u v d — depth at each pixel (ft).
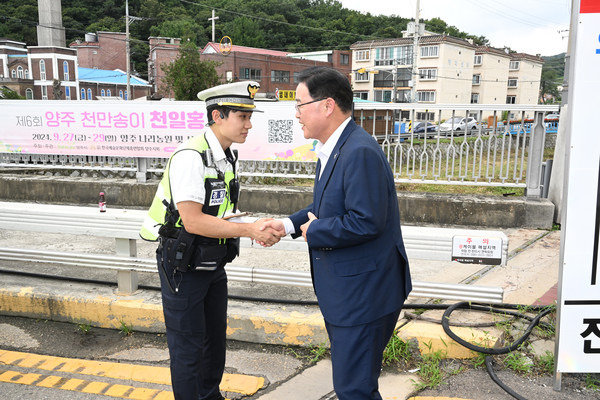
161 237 8.00
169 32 254.06
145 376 10.16
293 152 22.61
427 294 11.13
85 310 12.37
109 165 25.63
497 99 252.01
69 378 10.10
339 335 6.88
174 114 23.72
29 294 12.78
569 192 8.45
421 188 24.53
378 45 221.05
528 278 14.15
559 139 20.20
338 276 6.84
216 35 281.74
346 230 6.44
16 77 212.23
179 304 7.85
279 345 11.36
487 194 21.89
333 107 6.87
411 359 10.44
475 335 10.36
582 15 7.99
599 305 8.69
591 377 9.45
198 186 7.47
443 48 206.90
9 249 13.07
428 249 10.52
